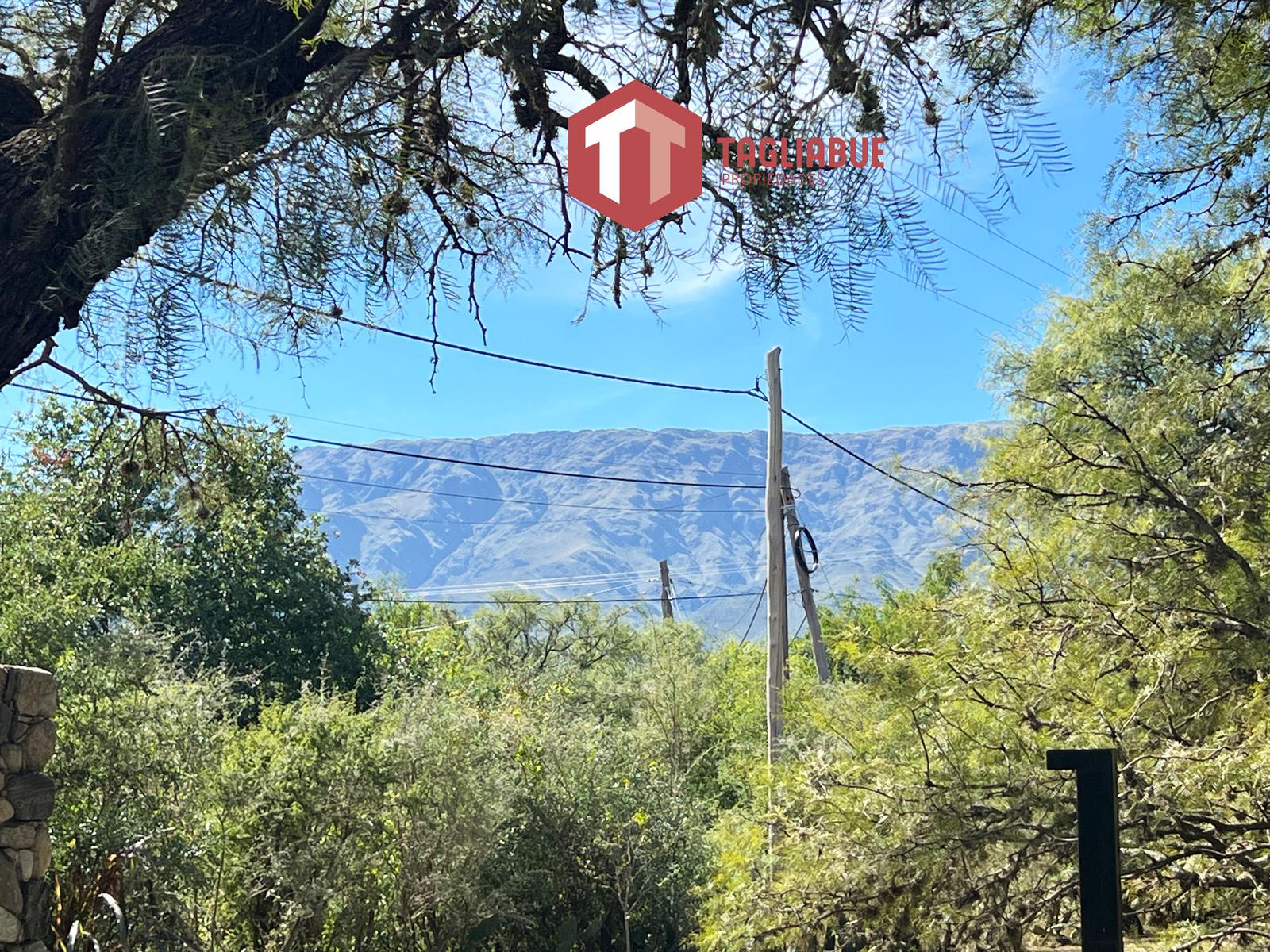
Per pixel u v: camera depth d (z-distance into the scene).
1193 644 5.22
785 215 1.38
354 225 1.43
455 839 10.97
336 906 10.34
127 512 2.40
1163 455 5.92
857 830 5.33
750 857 6.02
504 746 12.26
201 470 2.34
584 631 34.16
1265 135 2.74
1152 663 5.36
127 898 8.40
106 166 1.47
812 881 5.30
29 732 5.85
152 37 1.64
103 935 7.57
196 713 9.66
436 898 10.75
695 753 19.50
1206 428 5.73
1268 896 4.62
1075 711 5.50
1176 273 5.16
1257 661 5.25
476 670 25.39
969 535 6.40
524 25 1.42
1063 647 5.69
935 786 5.20
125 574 14.05
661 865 12.64
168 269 1.40
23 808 5.70
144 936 8.48
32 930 5.69
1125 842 4.79
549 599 34.59
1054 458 6.35
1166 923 5.37
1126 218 2.73
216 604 17.94
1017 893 5.01
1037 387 8.66
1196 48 2.58
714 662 25.48
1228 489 5.39
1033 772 5.10
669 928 12.52
